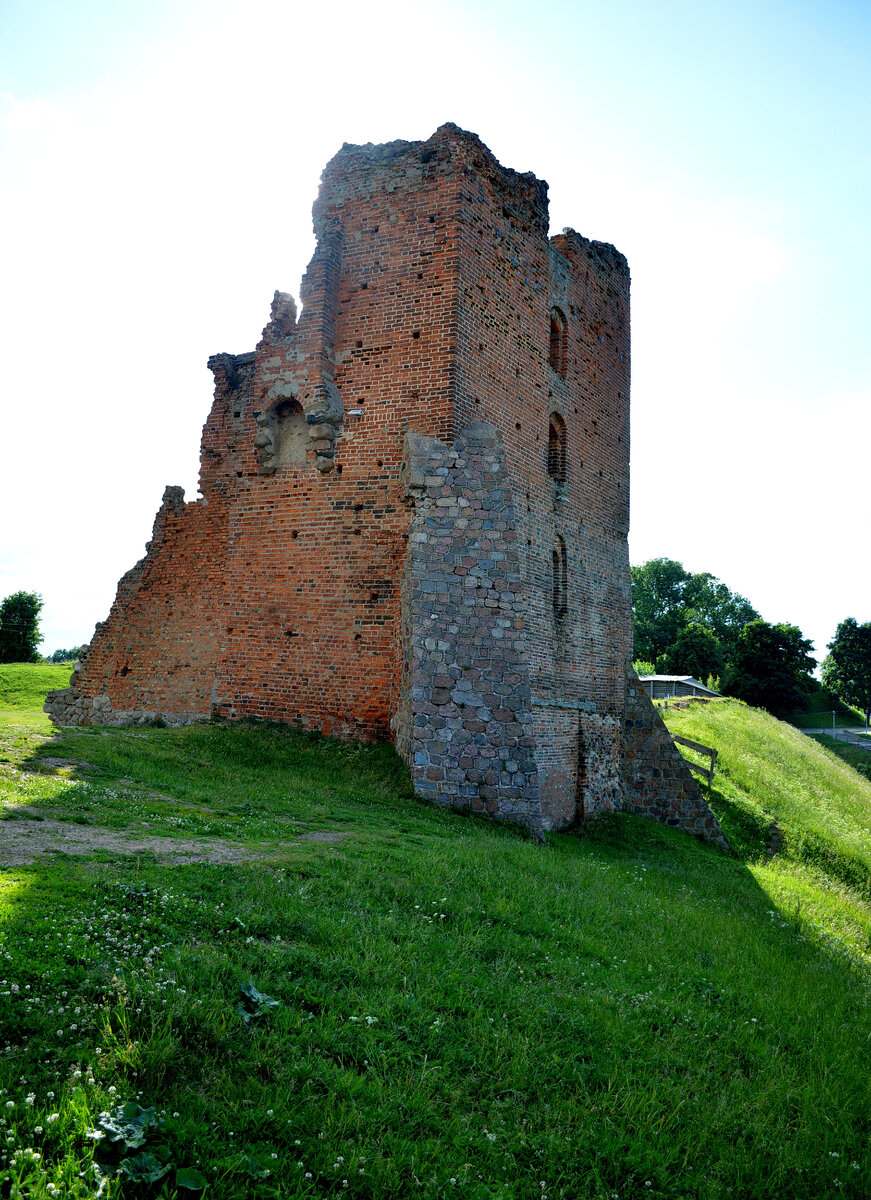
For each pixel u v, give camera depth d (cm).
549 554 2056
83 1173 359
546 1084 538
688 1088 576
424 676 1518
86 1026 459
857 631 9306
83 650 2230
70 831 853
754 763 3011
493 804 1475
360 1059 514
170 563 2059
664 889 1262
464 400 1756
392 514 1758
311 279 1870
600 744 2227
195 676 1950
